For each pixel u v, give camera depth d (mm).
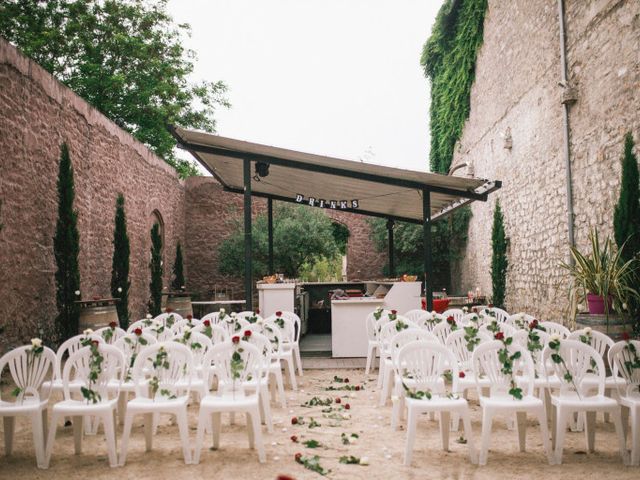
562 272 7961
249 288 7242
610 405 3451
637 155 5828
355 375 6840
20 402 3648
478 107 12914
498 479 3195
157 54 17906
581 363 3662
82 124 9164
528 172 9484
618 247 5754
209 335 4969
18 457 3703
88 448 3908
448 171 15766
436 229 16047
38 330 7574
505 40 10617
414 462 3508
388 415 4750
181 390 4438
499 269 10820
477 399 5305
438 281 17000
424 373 3785
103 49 16969
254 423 3553
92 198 9562
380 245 16750
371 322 6973
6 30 16172
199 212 16484
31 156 7488
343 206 8570
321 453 3701
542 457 3588
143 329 5152
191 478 3262
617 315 5453
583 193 7250
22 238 7215
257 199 16391
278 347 5223
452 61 14578
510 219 10688
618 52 6230
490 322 4820
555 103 8133
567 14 7590
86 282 9250
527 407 3480
